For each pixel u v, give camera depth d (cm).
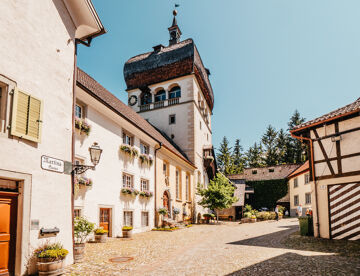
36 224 673
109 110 1378
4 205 625
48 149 729
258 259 796
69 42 853
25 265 634
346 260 767
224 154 6425
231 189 2739
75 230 934
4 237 617
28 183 661
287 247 1002
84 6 855
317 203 1264
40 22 743
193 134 2858
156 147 1955
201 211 3000
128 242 1209
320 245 1022
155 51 3281
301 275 627
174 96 3091
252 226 2072
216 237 1409
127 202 1538
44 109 728
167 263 786
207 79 3509
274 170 4259
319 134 1298
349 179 1148
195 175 2844
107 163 1371
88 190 1208
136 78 3216
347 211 1144
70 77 842
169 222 1986
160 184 2008
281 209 3522
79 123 1164
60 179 759
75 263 781
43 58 742
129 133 1617
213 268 713
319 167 1277
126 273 681
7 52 642
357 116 1147
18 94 654
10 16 657
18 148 645
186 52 3009
